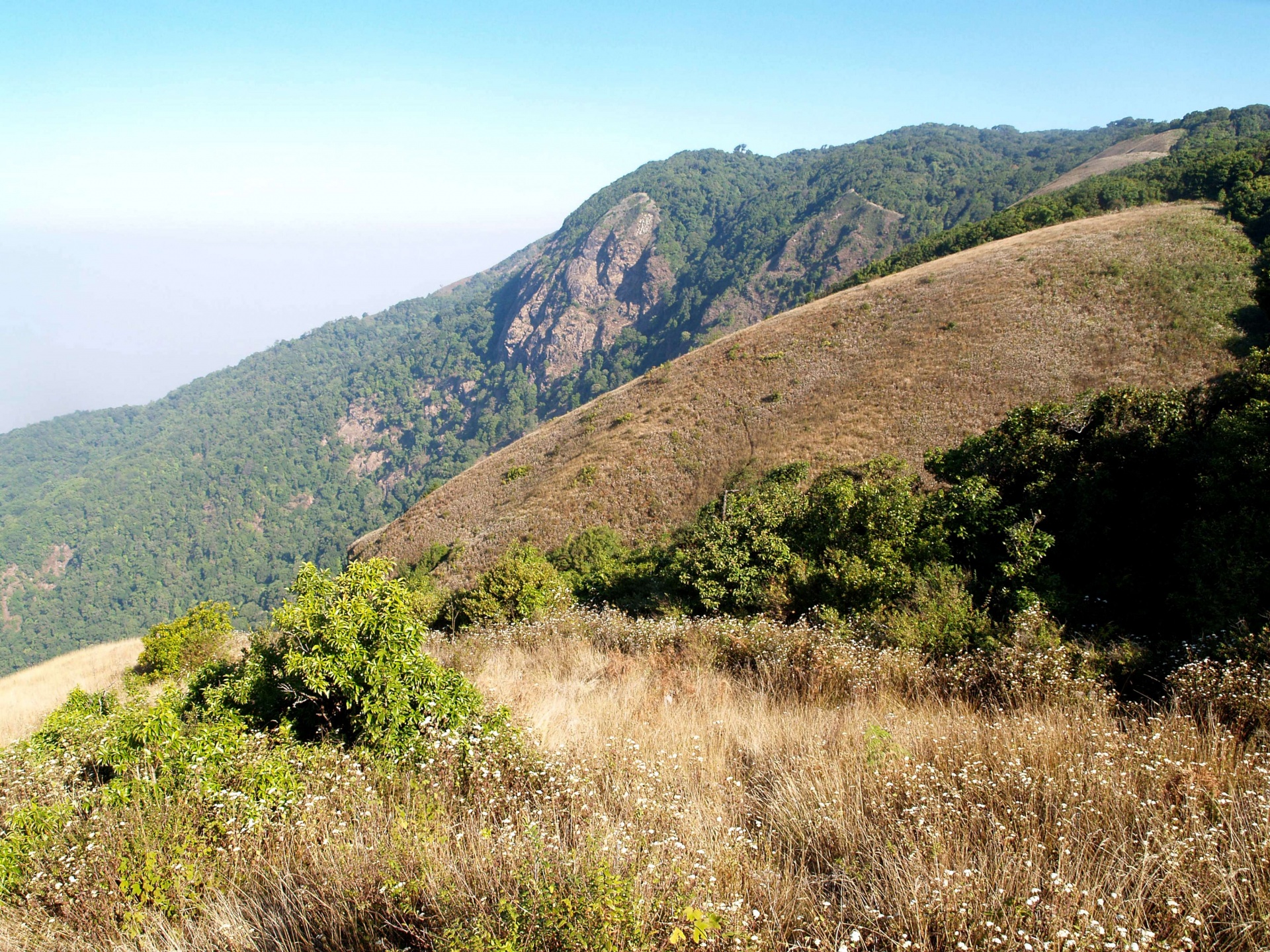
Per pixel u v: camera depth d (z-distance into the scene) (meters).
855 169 193.75
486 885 3.11
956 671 6.80
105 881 3.70
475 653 9.84
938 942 2.84
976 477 11.10
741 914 2.92
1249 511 7.61
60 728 6.37
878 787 4.14
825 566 10.91
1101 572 9.15
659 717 6.18
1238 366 28.42
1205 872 3.07
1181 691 5.47
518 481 44.50
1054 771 4.14
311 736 5.85
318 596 5.67
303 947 3.09
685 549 13.49
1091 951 2.63
